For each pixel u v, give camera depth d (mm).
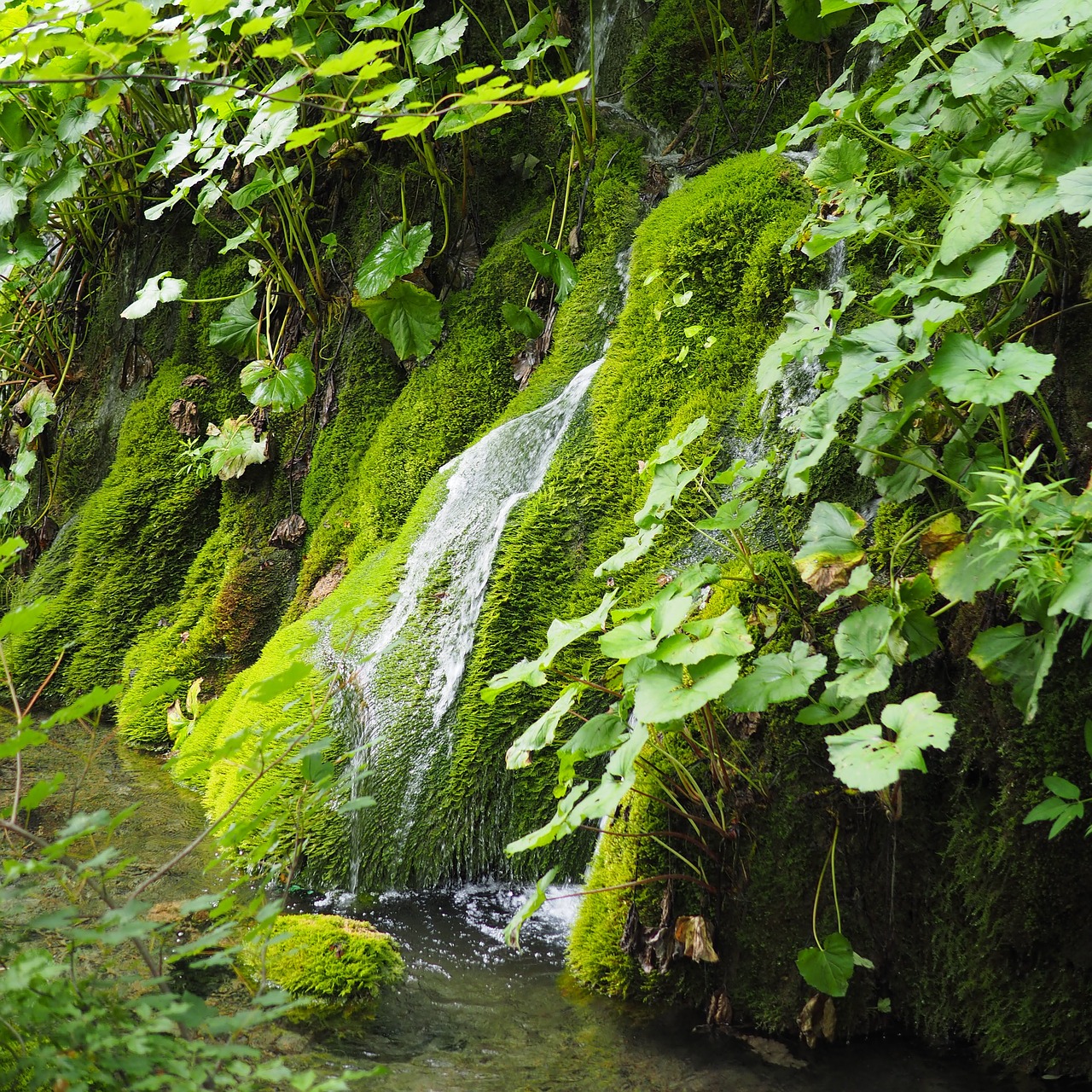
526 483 3922
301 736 1920
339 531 4672
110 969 2545
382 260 4414
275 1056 2342
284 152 4941
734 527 2566
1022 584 2121
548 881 2402
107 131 5547
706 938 2584
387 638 3789
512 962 2879
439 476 4258
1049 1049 2410
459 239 4891
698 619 2586
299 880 3293
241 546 5012
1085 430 2572
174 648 4801
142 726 4496
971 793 2557
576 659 3418
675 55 4852
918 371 2682
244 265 5352
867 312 3133
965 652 2566
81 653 5062
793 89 4566
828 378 2604
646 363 3811
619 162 4598
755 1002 2584
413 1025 2533
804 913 2592
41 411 5473
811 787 2623
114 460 5609
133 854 3344
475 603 3658
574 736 2539
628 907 2725
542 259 4344
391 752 3516
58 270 5797
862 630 2371
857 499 2990
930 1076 2389
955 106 2645
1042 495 2059
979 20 2662
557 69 5242
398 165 5004
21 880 2521
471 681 3525
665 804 2674
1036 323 2553
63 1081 1456
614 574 3490
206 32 3635
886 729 2590
